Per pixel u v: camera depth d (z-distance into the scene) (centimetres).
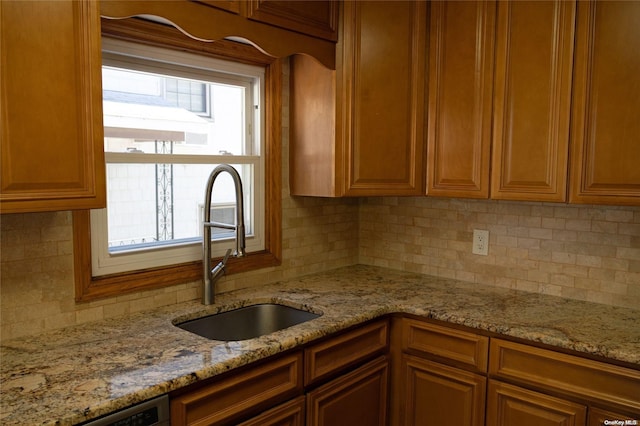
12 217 147
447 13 208
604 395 153
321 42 198
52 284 157
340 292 213
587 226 201
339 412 179
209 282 189
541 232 212
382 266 265
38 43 120
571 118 179
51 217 155
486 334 175
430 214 246
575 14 176
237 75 211
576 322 174
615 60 169
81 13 127
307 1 190
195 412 132
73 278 162
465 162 207
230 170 179
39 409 107
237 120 217
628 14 166
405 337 198
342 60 204
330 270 257
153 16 147
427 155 220
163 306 187
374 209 267
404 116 216
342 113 207
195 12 156
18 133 117
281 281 231
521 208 217
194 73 196
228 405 141
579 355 156
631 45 166
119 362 133
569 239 205
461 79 206
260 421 149
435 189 218
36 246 153
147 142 195
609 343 154
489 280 229
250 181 220
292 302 197
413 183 220
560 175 183
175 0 151
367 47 206
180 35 180
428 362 192
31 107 119
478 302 199
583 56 175
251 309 200
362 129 208
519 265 219
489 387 177
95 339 150
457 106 208
